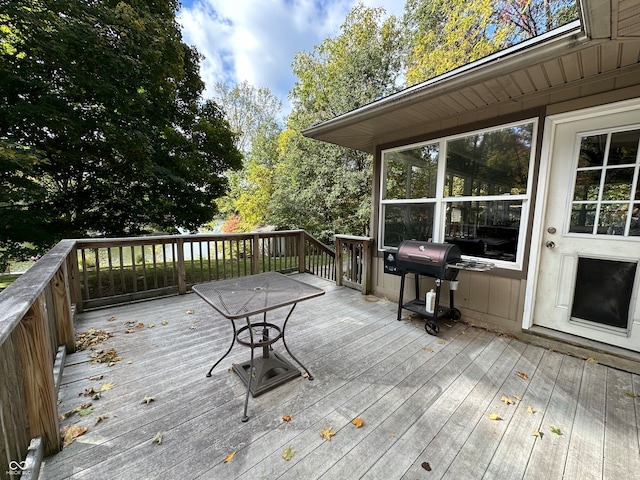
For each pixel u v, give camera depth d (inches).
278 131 655.8
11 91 182.5
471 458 54.8
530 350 99.1
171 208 291.1
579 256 97.4
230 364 88.4
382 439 59.2
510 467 52.9
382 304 148.6
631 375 83.4
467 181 122.6
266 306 68.6
